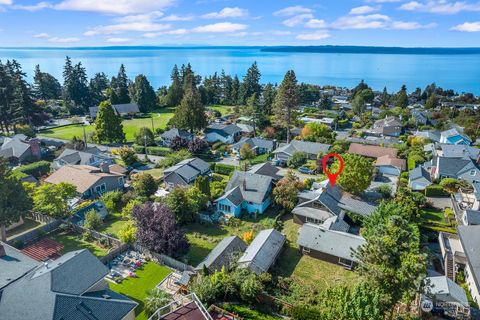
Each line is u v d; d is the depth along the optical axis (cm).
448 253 3634
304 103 14625
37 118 9450
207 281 2997
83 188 5141
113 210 4928
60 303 2359
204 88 14400
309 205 4544
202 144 7588
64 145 7781
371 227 3781
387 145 7875
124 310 2559
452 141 7831
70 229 4350
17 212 3962
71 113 12281
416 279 2248
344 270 3578
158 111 12950
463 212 4481
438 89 17825
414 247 2567
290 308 2830
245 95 14000
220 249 3628
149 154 7738
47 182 5484
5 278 2714
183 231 4025
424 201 4962
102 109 8225
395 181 5916
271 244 3712
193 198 4669
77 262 2775
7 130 8906
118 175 5672
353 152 7250
